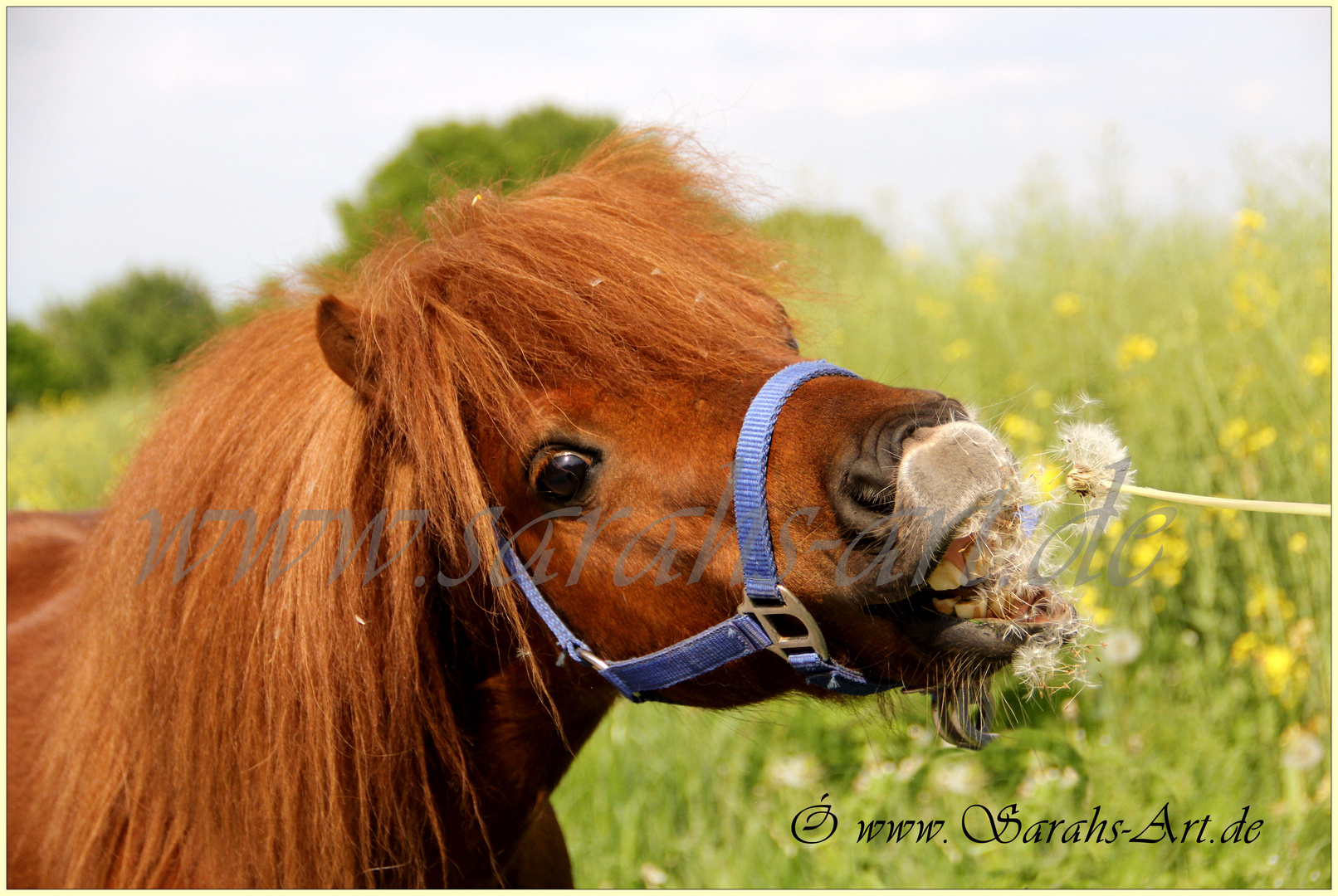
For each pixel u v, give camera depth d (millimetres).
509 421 1414
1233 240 4660
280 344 1642
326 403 1505
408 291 1464
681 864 2861
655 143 1866
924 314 5086
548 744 1712
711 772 3078
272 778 1456
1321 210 4109
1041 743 2912
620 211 1569
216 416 1581
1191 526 3402
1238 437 3430
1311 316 3684
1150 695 2973
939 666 1292
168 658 1505
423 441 1418
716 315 1458
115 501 1682
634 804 2939
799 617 1307
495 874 1713
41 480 6688
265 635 1451
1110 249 5180
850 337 4723
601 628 1474
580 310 1413
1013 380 4332
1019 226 5465
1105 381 4180
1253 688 3049
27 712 1899
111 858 1631
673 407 1384
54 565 2287
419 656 1514
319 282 1821
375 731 1463
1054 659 1308
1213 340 3951
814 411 1313
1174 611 3330
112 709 1578
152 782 1567
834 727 3127
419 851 1558
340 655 1439
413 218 1826
